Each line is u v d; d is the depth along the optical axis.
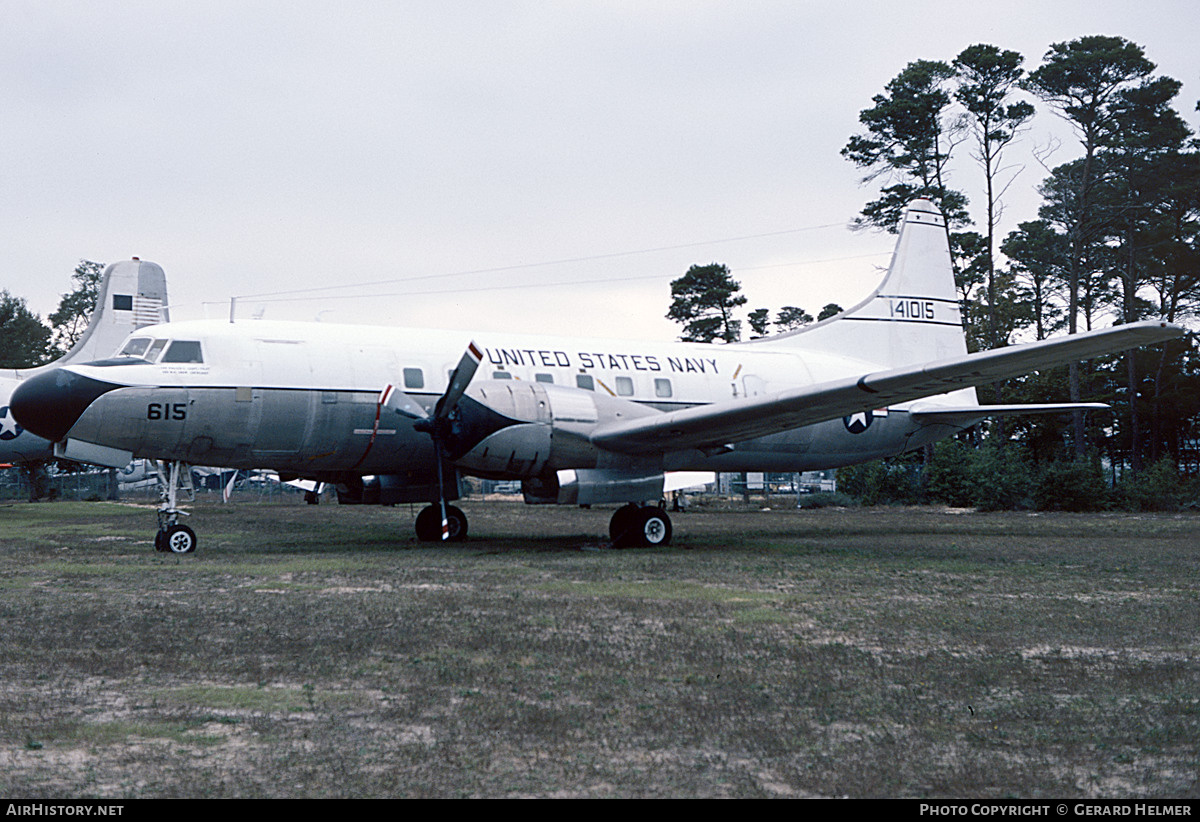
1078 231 39.03
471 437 14.49
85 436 14.01
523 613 8.87
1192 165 39.78
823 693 6.05
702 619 8.62
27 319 54.50
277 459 15.23
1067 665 6.84
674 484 16.20
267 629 8.00
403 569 12.34
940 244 22.42
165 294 28.77
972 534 19.25
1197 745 5.02
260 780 4.46
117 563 13.09
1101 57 36.09
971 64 38.19
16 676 6.39
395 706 5.73
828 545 16.23
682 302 52.88
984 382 13.84
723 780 4.52
